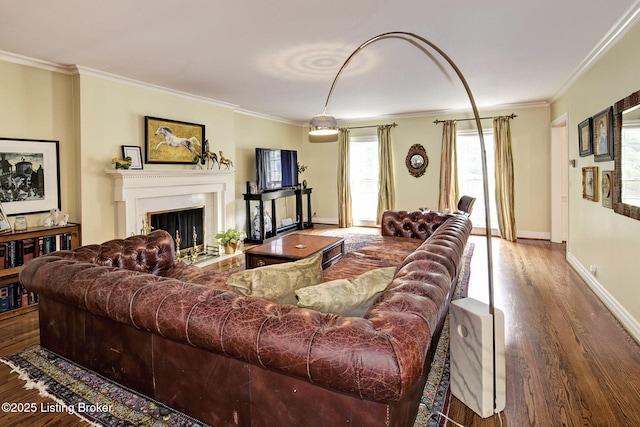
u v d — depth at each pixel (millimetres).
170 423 1692
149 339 1756
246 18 2629
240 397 1514
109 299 1695
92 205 3930
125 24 2711
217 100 5465
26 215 3508
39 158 3582
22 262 3252
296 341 1223
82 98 3809
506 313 3117
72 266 2008
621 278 2967
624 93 2869
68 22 2666
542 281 4000
